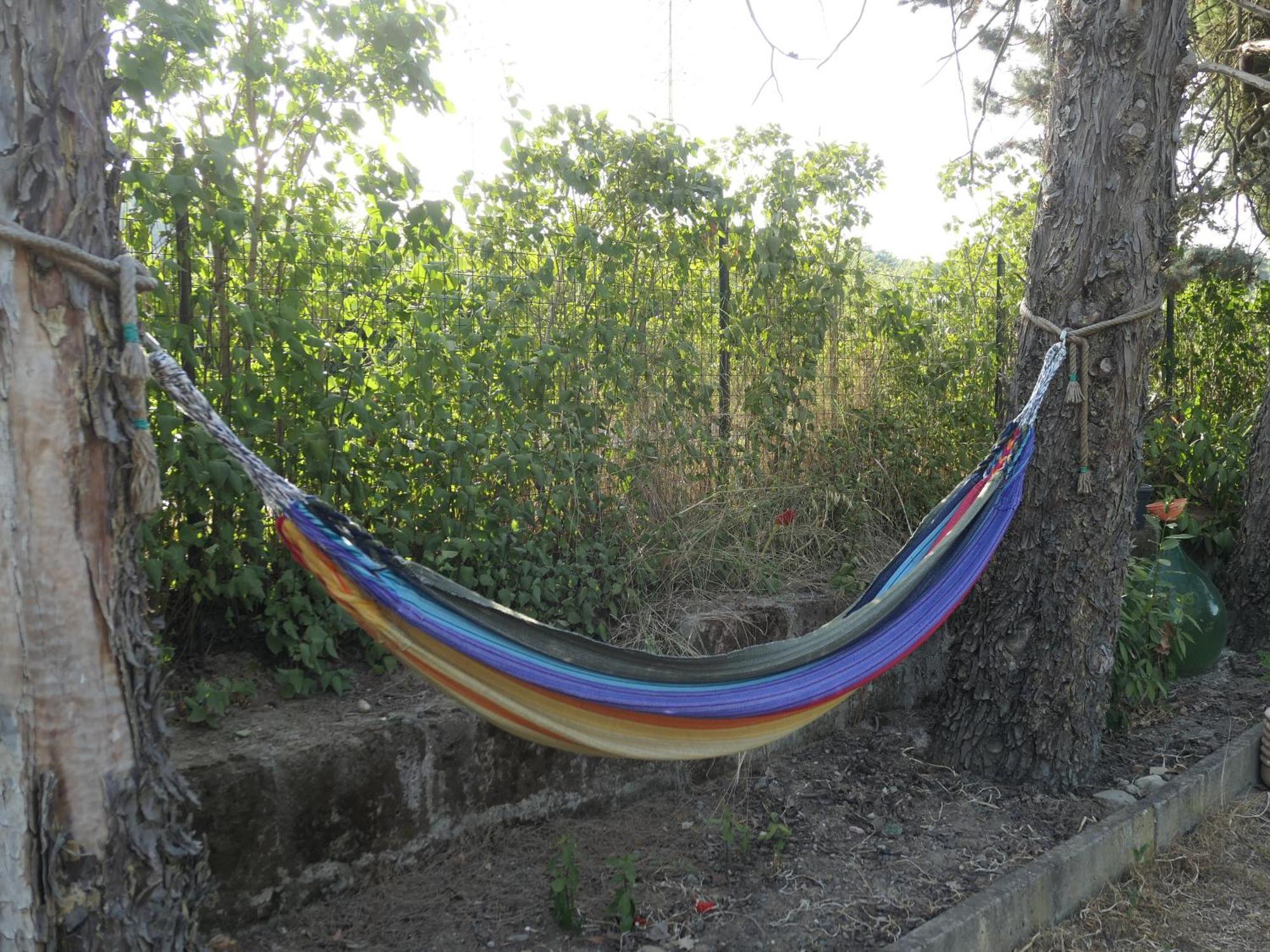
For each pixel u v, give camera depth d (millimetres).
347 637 3777
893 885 3326
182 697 3238
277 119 3633
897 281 6594
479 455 4012
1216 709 5117
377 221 3885
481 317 4070
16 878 1693
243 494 3354
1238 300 8211
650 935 2975
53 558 1733
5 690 1681
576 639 2596
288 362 3535
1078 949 3242
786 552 5273
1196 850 3928
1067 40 3930
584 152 4547
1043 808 3902
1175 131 3941
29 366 1702
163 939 1901
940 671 5121
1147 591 5012
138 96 3096
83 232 1790
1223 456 7059
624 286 4832
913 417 6121
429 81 3678
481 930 2961
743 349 5293
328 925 2926
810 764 4281
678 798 3910
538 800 3557
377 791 3100
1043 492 4023
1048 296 3979
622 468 4711
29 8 1715
